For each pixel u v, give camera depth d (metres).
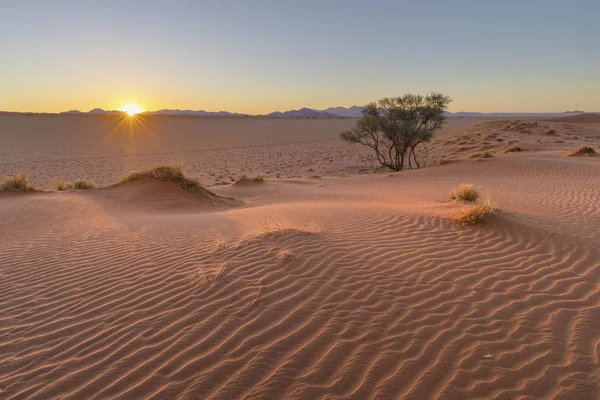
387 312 3.96
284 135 77.12
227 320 3.88
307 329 3.68
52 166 33.44
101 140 60.53
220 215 9.55
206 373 3.11
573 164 20.47
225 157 42.81
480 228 6.71
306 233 6.46
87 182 15.55
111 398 2.88
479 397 2.78
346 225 7.36
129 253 6.25
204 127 102.38
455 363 3.14
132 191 12.77
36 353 3.51
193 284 4.74
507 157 25.16
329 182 22.00
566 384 2.87
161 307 4.23
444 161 26.47
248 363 3.21
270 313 3.98
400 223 7.32
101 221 9.19
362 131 33.56
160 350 3.45
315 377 3.03
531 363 3.12
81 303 4.48
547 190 13.78
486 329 3.62
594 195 12.02
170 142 59.84
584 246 5.77
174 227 8.03
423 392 2.84
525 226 6.60
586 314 3.83
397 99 33.16
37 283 5.16
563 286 4.47
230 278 4.82
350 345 3.42
